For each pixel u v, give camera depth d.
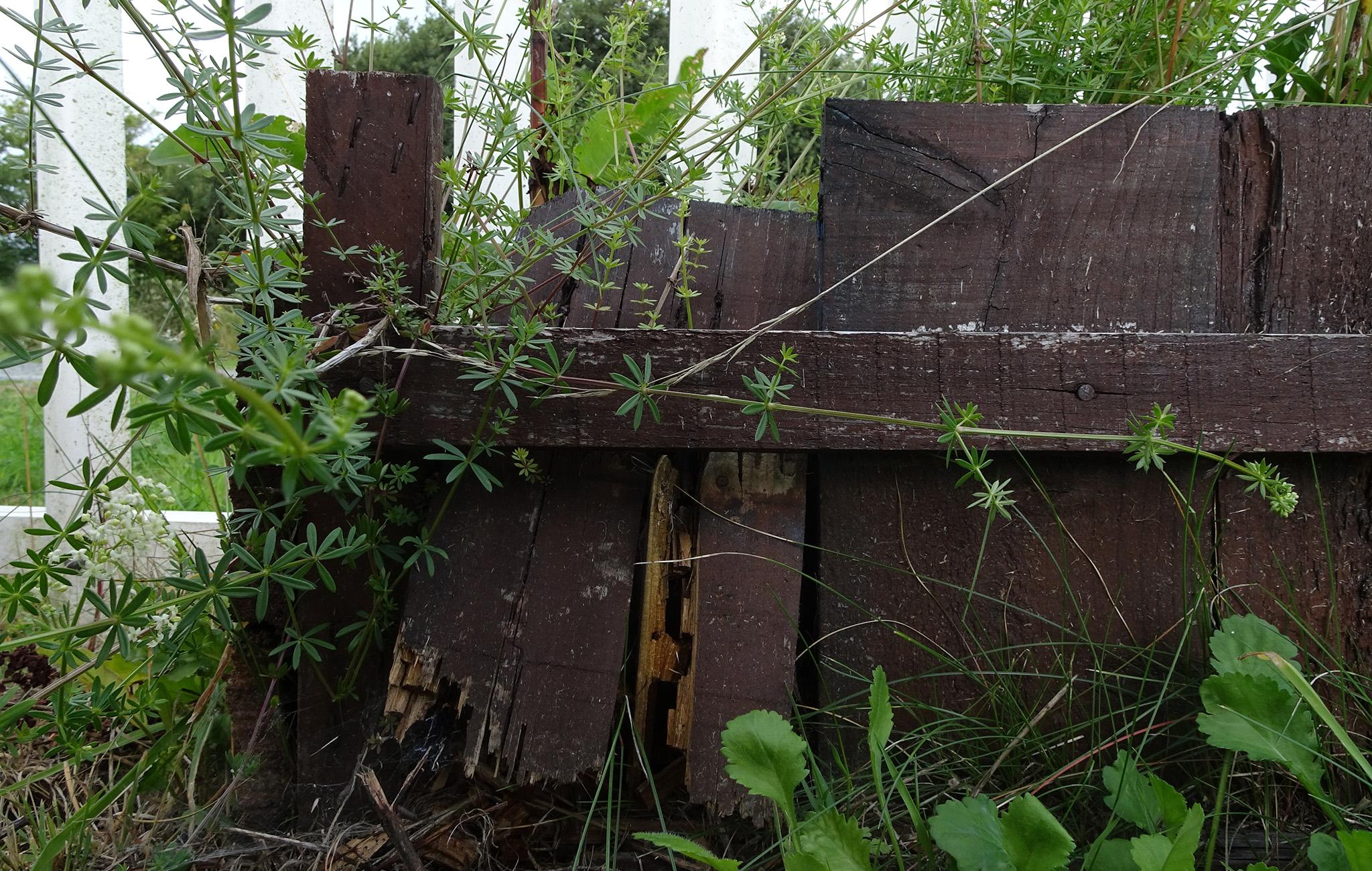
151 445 3.05
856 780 1.44
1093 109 1.54
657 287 1.65
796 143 2.60
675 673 1.49
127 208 1.13
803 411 1.31
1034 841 1.05
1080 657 1.51
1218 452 1.48
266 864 1.42
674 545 1.52
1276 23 1.93
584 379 1.34
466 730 1.54
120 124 2.57
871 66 2.13
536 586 1.49
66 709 1.28
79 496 2.50
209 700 1.59
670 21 2.52
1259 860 1.34
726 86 2.02
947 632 1.52
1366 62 1.79
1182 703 1.47
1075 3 1.76
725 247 1.66
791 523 1.51
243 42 1.07
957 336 1.47
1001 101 1.93
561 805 1.51
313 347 1.25
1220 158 1.55
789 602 1.48
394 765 1.53
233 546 1.23
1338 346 1.47
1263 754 1.17
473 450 1.36
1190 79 1.72
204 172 1.46
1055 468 1.52
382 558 1.52
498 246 1.53
